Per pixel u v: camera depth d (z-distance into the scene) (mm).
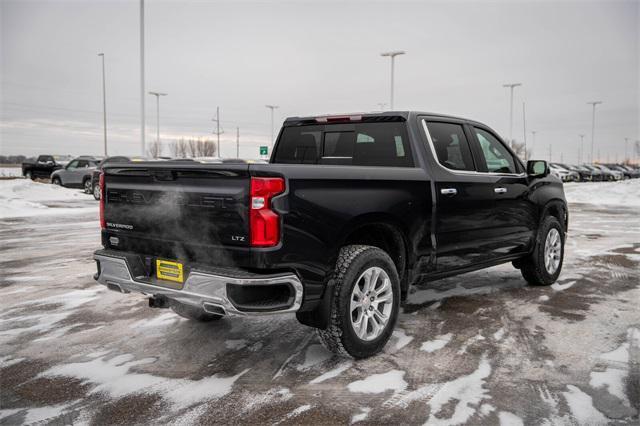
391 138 4617
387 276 3918
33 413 3049
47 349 4082
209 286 3268
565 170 45531
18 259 7918
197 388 3359
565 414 2971
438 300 5457
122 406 3125
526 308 5145
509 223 5355
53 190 20469
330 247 3502
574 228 12008
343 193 3617
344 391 3289
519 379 3447
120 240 4004
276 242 3229
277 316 4898
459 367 3658
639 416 2945
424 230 4289
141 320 4820
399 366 3688
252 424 2896
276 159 5492
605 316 4863
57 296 5699
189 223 3500
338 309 3584
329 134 5059
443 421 2902
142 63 23750
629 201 20734
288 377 3516
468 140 5117
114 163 4012
